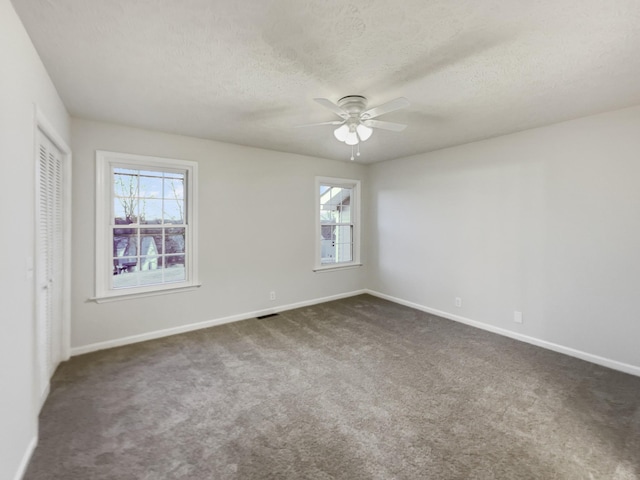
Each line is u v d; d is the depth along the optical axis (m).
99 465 1.69
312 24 1.65
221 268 4.01
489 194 3.78
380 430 2.00
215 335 3.64
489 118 3.05
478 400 2.33
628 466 1.70
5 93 1.44
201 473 1.65
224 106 2.78
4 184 1.43
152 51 1.91
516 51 1.90
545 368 2.85
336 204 5.33
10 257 1.51
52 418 2.10
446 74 2.19
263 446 1.85
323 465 1.71
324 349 3.26
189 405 2.26
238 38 1.78
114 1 1.47
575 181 3.07
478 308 3.93
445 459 1.75
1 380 1.41
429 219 4.52
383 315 4.41
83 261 3.12
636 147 2.71
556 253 3.21
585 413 2.17
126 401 2.31
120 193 3.38
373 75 2.21
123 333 3.36
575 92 2.46
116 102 2.69
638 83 2.30
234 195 4.09
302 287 4.82
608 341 2.89
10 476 1.50
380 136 3.68
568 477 1.63
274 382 2.59
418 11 1.54
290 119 3.12
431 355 3.12
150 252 3.57
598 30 1.69
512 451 1.81
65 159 2.91
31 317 1.82
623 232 2.79
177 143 3.62
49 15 1.58
